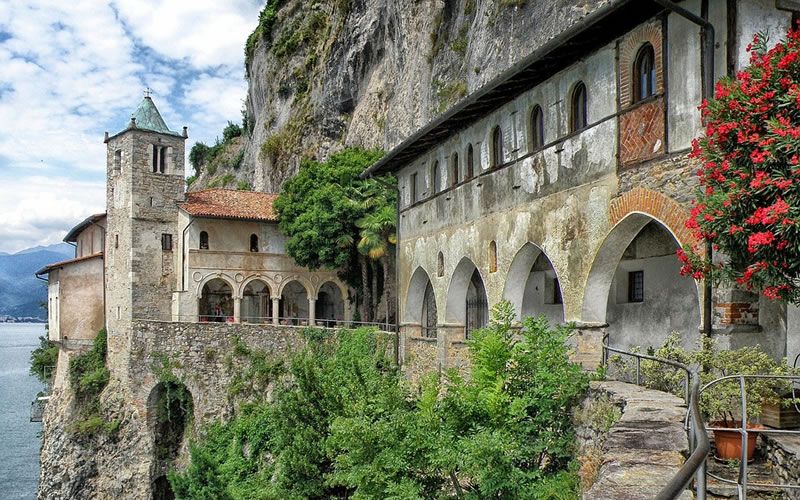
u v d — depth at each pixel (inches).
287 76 2699.3
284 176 2541.8
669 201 499.2
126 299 1657.2
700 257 437.7
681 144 494.0
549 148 675.4
